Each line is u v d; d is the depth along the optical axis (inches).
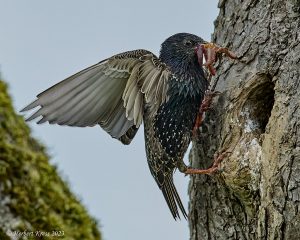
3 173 210.8
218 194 407.2
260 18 412.8
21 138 225.9
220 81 422.3
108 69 408.2
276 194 364.5
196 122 427.2
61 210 225.9
